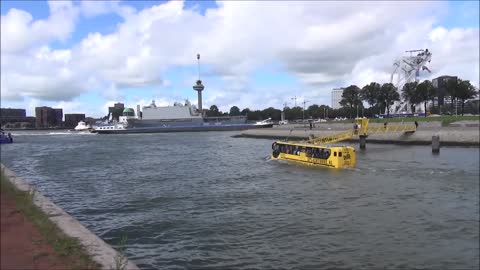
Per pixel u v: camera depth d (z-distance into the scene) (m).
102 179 49.50
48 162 72.12
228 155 79.44
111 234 25.00
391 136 98.56
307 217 28.92
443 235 24.81
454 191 37.94
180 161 69.56
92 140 153.25
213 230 25.67
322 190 39.56
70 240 11.90
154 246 22.55
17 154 92.75
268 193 38.34
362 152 79.25
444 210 30.91
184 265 19.72
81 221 28.41
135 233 25.12
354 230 25.72
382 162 61.75
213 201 34.81
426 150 80.19
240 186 42.62
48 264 10.31
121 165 64.88
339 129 122.19
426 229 26.06
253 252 21.66
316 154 58.97
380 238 24.16
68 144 129.88
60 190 41.91
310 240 23.75
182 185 43.66
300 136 123.00
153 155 82.31
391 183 42.88
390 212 30.38
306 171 53.72
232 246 22.58
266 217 28.94
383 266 19.98
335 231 25.56
